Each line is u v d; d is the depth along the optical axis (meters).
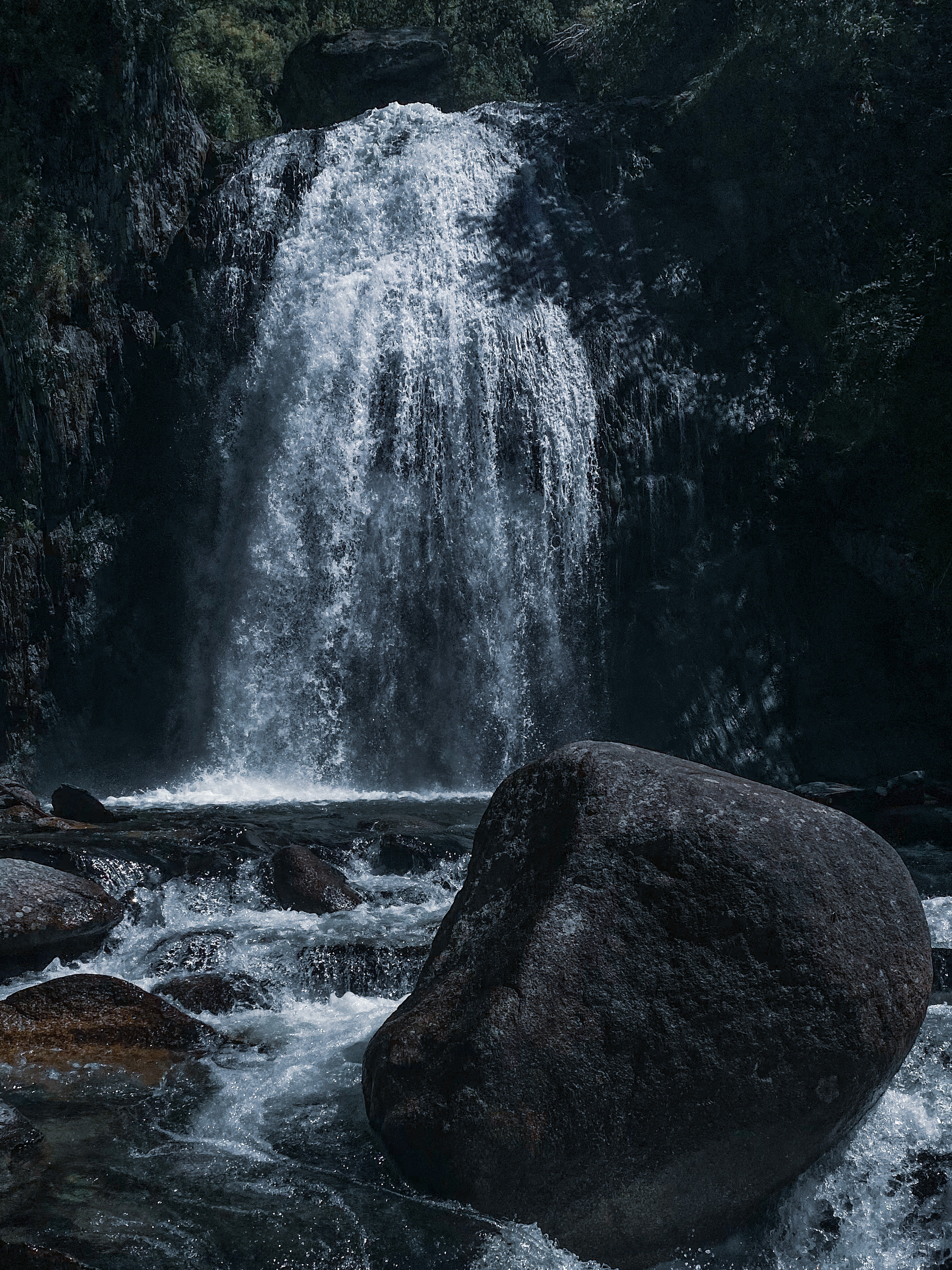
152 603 18.48
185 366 19.33
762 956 3.95
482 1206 3.78
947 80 19.73
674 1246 3.88
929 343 16.52
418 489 18.81
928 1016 5.55
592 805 4.24
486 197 20.52
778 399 19.34
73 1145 4.19
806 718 18.27
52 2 17.83
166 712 18.16
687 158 20.88
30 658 17.38
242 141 21.89
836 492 18.75
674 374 19.41
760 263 20.27
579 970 3.93
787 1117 3.89
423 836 9.75
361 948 6.40
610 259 20.33
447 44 29.00
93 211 18.91
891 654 18.28
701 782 4.30
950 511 16.56
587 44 27.86
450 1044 3.95
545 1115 3.79
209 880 8.16
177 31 21.50
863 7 19.56
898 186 19.69
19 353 17.23
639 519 18.55
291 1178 3.96
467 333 19.28
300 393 19.36
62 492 17.98
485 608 18.45
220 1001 5.95
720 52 22.36
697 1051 3.87
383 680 18.36
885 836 11.58
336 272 19.95
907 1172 4.22
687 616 18.20
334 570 18.69
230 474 19.08
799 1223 4.02
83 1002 5.59
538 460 18.72
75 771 17.55
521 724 18.14
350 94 28.03
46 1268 3.23
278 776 18.12
